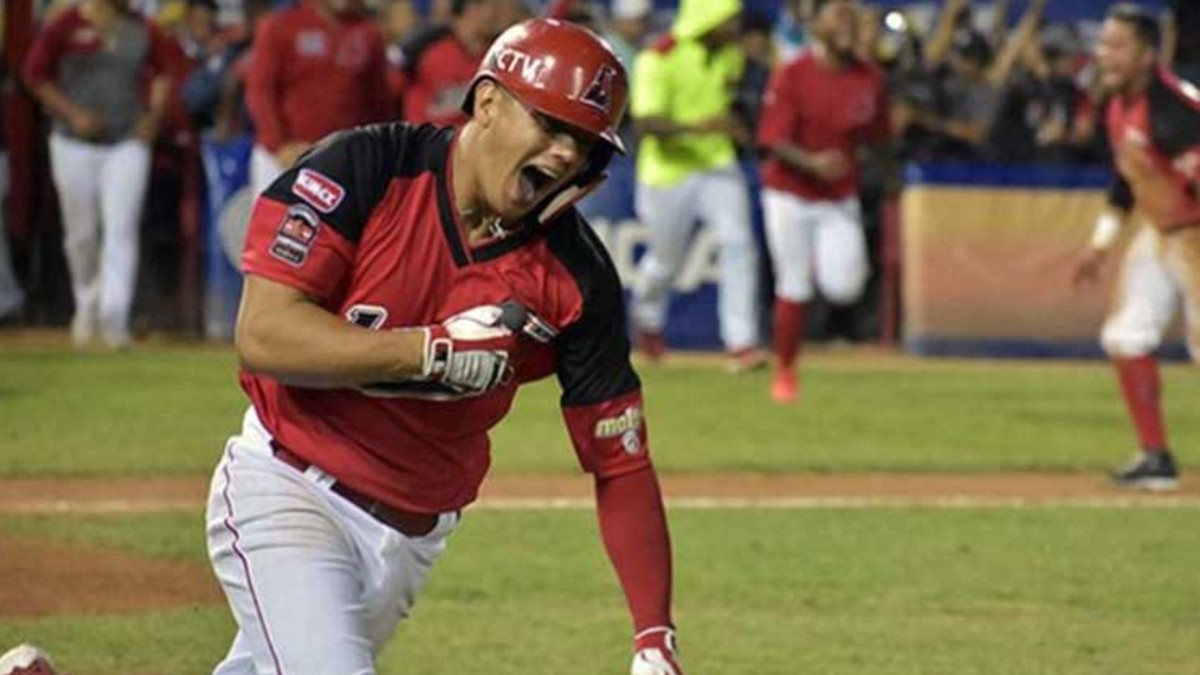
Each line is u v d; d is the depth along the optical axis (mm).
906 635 14000
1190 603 15203
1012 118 33031
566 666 12992
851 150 26016
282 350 7910
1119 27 20094
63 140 28531
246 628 8219
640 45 30609
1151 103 20156
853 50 25938
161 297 31375
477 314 7926
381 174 8086
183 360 28375
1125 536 17859
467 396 8227
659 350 29812
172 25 31547
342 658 7973
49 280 31969
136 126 28609
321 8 25297
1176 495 20266
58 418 22844
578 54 7859
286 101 25375
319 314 7949
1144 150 20188
